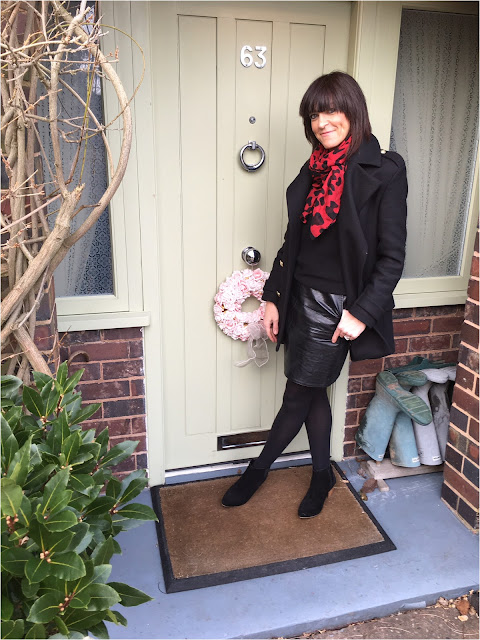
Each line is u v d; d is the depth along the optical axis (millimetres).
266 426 2820
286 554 2227
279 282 2355
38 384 1420
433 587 2105
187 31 2225
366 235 2031
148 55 2139
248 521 2400
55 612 1064
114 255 2312
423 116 2633
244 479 2484
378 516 2465
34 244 1671
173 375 2609
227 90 2338
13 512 1038
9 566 1039
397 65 2523
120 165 1543
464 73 2625
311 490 2465
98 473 1326
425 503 2553
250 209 2514
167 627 1924
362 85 2422
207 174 2412
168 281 2484
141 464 2584
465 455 2387
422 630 1995
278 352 2727
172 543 2268
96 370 2398
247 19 2281
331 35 2402
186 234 2453
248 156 2451
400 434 2654
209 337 2611
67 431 1256
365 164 1967
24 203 1650
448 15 2521
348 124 1983
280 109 2426
